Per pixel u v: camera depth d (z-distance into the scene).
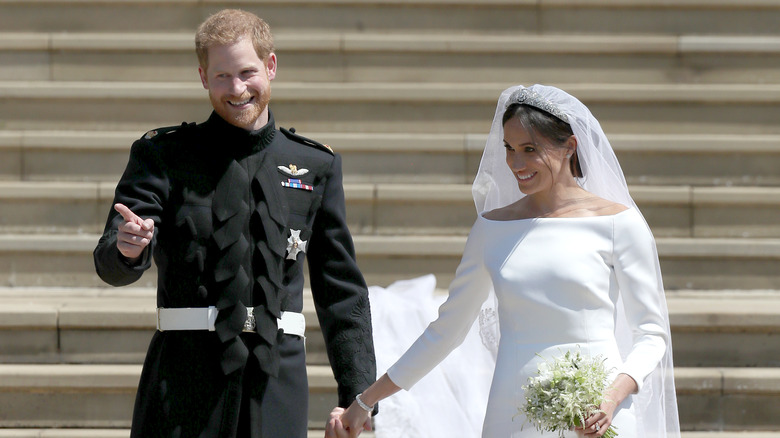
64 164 20.80
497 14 24.11
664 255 19.22
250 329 10.20
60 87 21.73
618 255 10.11
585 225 10.14
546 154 10.20
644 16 24.08
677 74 23.12
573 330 9.87
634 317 10.07
